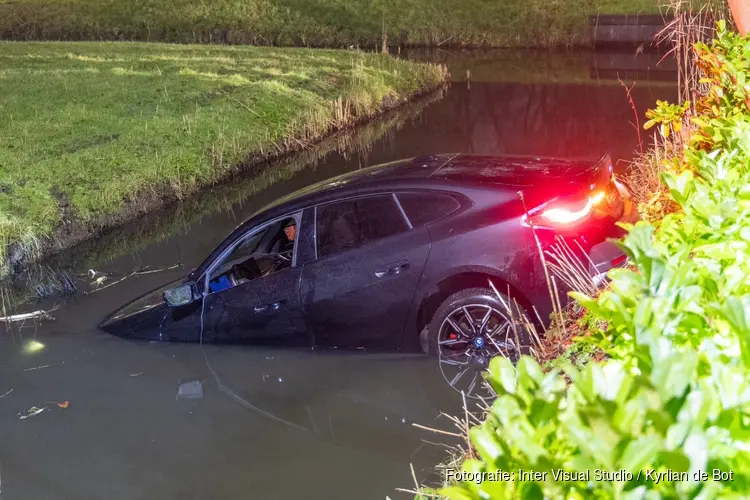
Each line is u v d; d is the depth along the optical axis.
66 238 10.30
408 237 5.75
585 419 1.56
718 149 4.29
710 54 5.96
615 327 2.41
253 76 20.98
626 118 16.03
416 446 4.70
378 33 37.66
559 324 5.07
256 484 4.39
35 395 5.80
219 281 6.55
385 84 21.34
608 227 5.46
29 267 9.41
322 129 17.00
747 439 1.71
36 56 25.03
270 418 5.21
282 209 6.27
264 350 6.27
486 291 5.47
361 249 5.91
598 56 29.66
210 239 10.01
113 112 16.30
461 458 4.29
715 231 2.96
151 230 10.75
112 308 7.55
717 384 1.76
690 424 1.53
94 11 41.12
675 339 2.27
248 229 6.37
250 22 39.31
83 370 6.21
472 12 37.53
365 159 14.51
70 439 5.11
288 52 27.12
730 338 2.20
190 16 40.22
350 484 4.31
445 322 5.59
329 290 5.97
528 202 5.45
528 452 1.65
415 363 5.75
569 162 5.96
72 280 8.58
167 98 17.77
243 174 13.88
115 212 11.18
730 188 3.38
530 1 37.22
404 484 4.27
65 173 11.94
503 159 6.19
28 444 5.08
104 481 4.56
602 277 5.23
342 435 4.91
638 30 31.02
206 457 4.75
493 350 5.47
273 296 6.19
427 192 5.79
